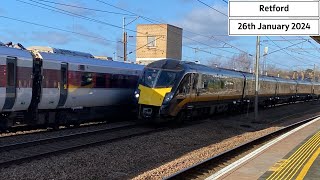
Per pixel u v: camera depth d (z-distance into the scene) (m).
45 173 10.51
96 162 12.10
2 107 16.27
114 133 18.31
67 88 19.36
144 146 15.23
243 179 9.45
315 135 18.42
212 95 26.30
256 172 10.27
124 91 24.00
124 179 10.48
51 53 18.72
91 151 13.49
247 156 12.64
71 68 19.59
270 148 14.26
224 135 20.31
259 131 22.59
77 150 13.58
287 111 40.38
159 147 15.33
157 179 10.29
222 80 28.03
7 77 16.19
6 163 11.16
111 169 11.49
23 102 17.11
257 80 27.78
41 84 17.91
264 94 40.12
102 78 21.94
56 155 12.66
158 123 22.98
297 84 56.09
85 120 21.83
